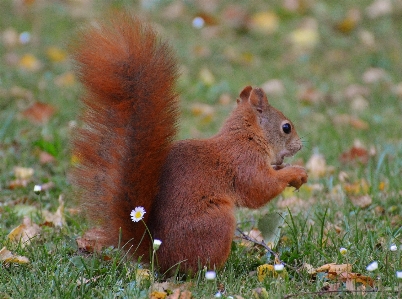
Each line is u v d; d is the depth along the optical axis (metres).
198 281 7.18
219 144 7.71
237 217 9.59
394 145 12.61
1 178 10.77
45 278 7.26
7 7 19.67
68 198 10.14
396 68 17.75
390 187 10.34
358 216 9.32
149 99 7.16
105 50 7.14
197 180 7.39
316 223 9.12
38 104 13.38
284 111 14.88
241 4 21.06
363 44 19.03
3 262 7.67
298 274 7.55
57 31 18.31
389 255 7.85
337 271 7.50
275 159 8.37
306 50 18.67
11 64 16.33
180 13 20.17
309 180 11.16
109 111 7.21
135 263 7.63
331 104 15.66
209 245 7.23
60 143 11.94
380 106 15.47
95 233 8.39
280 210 9.88
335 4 21.27
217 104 15.59
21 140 12.12
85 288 7.06
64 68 16.28
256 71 17.36
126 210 7.23
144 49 7.20
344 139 13.23
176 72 7.46
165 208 7.29
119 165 7.17
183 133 13.55
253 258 8.03
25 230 8.77
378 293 6.81
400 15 20.64
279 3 21.17
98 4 20.27
